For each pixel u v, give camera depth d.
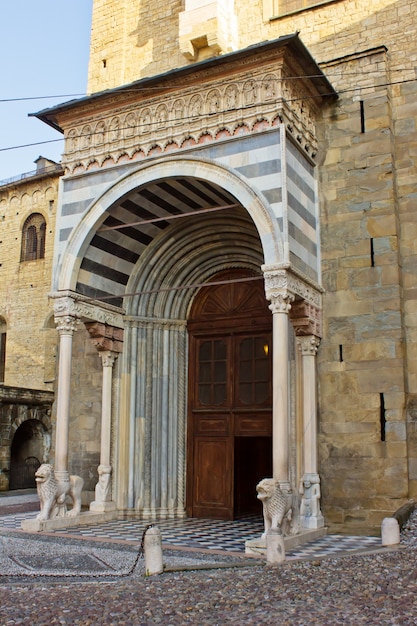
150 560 11.31
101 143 18.20
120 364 19.61
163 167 17.09
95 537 15.16
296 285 15.70
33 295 37.25
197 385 20.36
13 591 9.84
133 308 19.97
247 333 19.81
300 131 16.80
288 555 12.72
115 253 19.17
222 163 16.23
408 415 16.00
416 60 17.67
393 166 17.16
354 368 16.53
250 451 21.86
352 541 14.51
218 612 8.44
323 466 16.41
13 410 30.62
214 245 20.02
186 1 19.94
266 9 20.14
